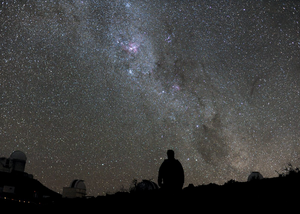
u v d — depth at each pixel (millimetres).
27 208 11727
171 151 7375
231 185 6406
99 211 8352
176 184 7098
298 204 4715
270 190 5438
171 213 6285
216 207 5625
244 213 5082
